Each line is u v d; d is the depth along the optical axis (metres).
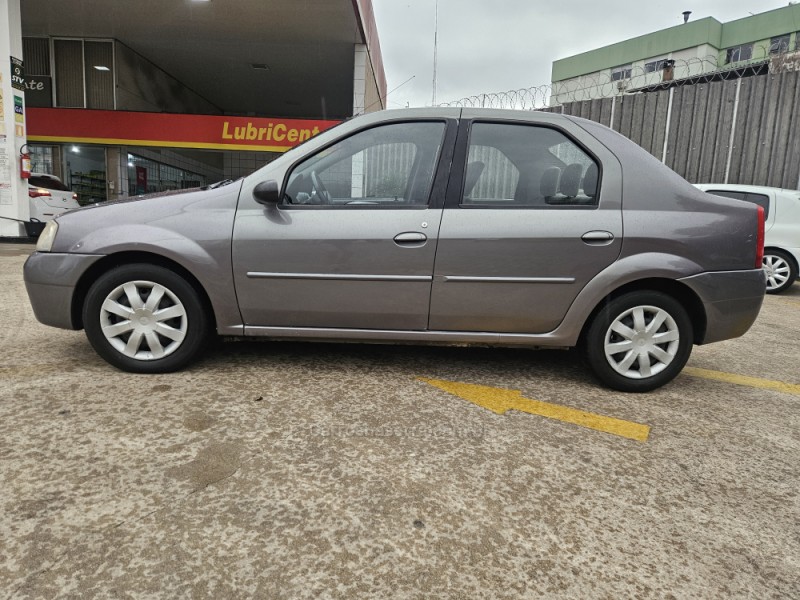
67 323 2.88
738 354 4.00
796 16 26.52
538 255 2.77
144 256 2.88
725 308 2.84
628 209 2.81
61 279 2.81
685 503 1.89
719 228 2.82
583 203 2.83
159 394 2.62
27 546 1.50
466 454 2.17
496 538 1.65
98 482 1.83
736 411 2.78
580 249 2.77
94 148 12.88
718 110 9.27
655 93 9.87
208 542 1.56
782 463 2.22
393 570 1.49
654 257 2.77
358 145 2.91
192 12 11.02
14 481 1.81
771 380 3.36
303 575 1.45
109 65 13.11
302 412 2.48
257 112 20.64
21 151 9.80
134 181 13.55
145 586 1.38
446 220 2.79
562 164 2.87
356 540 1.61
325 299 2.84
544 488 1.95
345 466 2.02
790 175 8.68
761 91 8.82
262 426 2.32
